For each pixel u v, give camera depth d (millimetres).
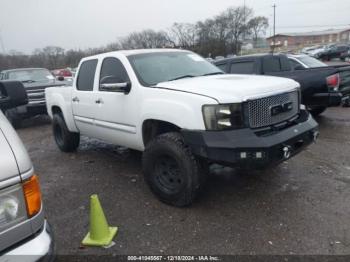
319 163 5012
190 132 3398
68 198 4250
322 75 6984
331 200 3797
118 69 4551
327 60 36469
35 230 2018
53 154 6422
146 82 4152
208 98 3326
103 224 3189
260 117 3457
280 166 4930
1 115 2354
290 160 5191
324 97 7008
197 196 3721
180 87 3705
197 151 3361
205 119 3322
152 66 4445
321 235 3121
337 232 3158
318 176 4508
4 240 1853
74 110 5523
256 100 3406
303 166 4910
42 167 5613
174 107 3576
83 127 5461
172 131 4039
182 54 5051
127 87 4215
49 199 4250
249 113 3354
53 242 2117
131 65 4352
